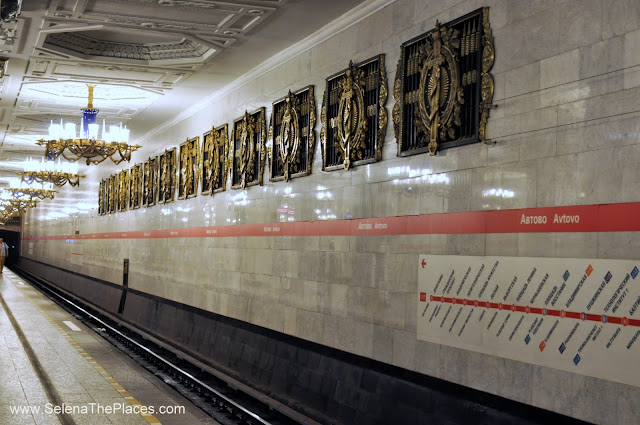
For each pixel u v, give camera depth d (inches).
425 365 309.0
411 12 334.3
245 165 535.5
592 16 236.2
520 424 253.9
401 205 335.9
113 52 496.1
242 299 529.3
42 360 397.4
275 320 467.8
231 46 460.8
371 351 351.3
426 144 320.5
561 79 247.6
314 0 368.5
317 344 407.2
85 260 1228.5
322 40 421.1
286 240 459.5
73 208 1371.8
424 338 310.7
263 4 375.6
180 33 433.7
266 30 423.2
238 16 396.5
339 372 376.8
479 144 285.1
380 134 353.4
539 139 255.6
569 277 238.4
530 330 252.7
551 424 241.6
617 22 226.7
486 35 282.5
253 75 526.6
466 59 298.0
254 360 484.7
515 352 258.5
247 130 533.3
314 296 415.2
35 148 965.8
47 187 1268.5
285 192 466.9
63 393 312.3
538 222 253.3
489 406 269.6
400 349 327.9
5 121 754.8
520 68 266.5
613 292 221.8
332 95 409.1
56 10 386.0
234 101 571.8
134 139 914.1
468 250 287.6
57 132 565.3
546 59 254.7
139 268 862.5
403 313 327.6
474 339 279.7
